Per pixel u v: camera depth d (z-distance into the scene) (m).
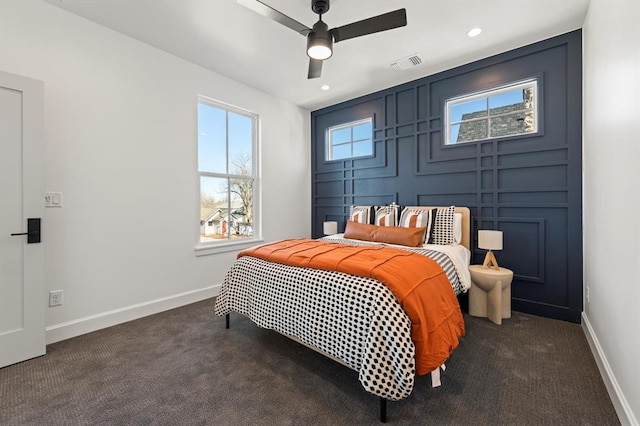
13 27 2.05
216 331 2.41
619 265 1.49
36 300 1.97
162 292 2.92
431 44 2.78
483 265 2.82
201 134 3.37
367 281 1.57
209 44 2.79
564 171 2.66
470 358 1.96
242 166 3.82
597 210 1.99
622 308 1.43
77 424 1.37
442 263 2.33
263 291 2.02
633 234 1.30
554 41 2.66
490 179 3.08
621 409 1.37
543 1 2.18
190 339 2.26
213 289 3.39
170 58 2.96
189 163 3.15
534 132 2.82
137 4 2.21
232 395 1.58
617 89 1.54
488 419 1.39
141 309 2.74
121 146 2.62
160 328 2.47
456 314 1.81
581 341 2.21
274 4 2.18
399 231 2.93
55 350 2.07
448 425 1.35
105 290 2.52
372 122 4.02
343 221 4.43
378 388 1.34
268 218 4.09
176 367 1.86
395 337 1.37
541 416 1.41
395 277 1.58
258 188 3.99
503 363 1.89
